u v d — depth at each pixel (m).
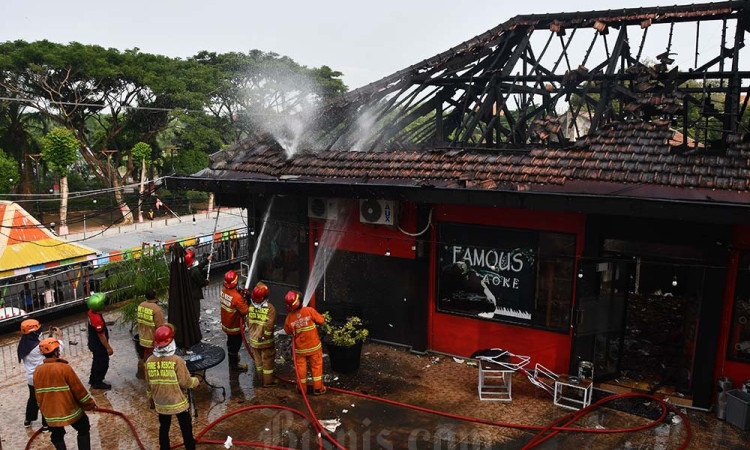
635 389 7.69
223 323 8.59
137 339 8.73
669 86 8.98
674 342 9.47
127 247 17.36
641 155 7.65
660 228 7.10
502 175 7.96
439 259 9.04
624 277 7.59
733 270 6.88
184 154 42.47
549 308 8.20
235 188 9.62
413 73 12.64
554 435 6.55
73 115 38.72
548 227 7.97
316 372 7.61
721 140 7.42
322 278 10.22
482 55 12.62
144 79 37.75
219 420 6.98
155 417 7.22
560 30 11.84
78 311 12.62
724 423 6.88
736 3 9.78
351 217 9.66
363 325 9.50
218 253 16.41
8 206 14.62
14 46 35.25
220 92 44.34
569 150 8.16
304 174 9.58
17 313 11.29
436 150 9.36
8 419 7.26
